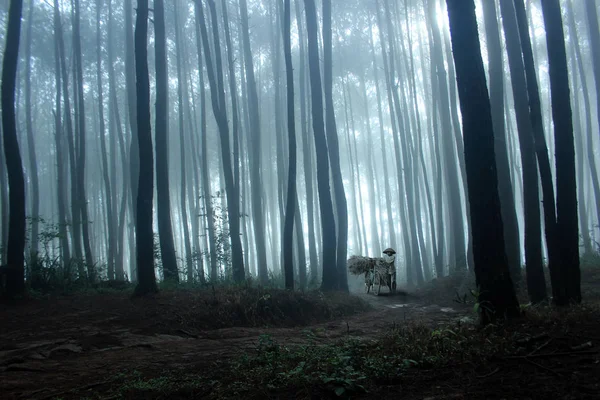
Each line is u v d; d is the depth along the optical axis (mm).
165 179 16203
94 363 6355
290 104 13250
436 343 5523
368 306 13172
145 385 4953
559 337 5297
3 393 5000
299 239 18594
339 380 4398
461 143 18484
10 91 11977
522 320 6336
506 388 4074
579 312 6594
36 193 22844
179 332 8648
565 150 8570
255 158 21312
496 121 14500
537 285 9852
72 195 19266
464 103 6832
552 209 8555
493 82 14609
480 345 5340
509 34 11406
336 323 10445
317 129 15172
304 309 11219
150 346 7414
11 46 12109
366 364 4934
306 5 15797
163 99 16688
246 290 11242
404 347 5543
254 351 6785
